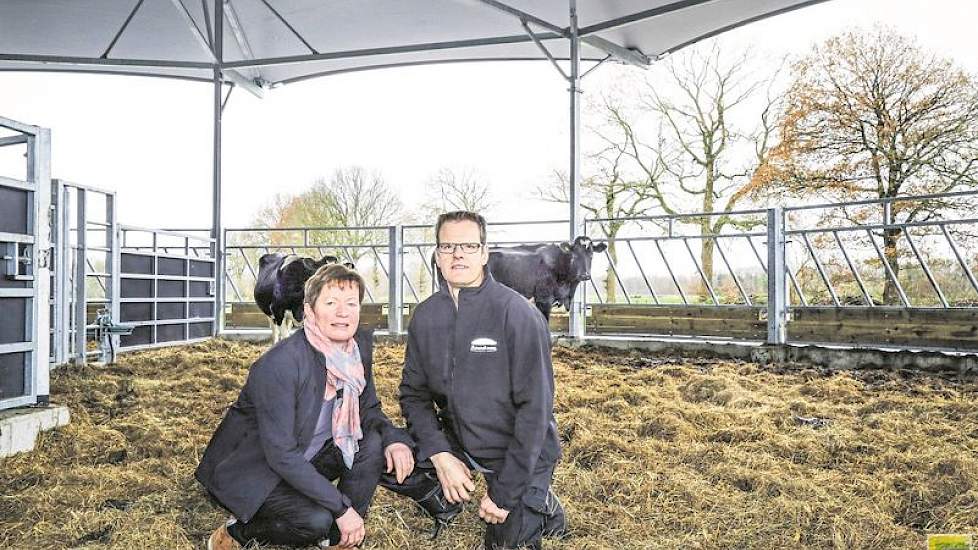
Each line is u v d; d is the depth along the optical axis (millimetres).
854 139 15203
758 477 3699
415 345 2865
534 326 2643
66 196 7188
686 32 10297
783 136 15883
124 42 12086
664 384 6812
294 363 2559
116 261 8367
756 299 14742
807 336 8461
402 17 11023
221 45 11461
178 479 3723
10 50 12305
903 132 14508
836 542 2902
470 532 2980
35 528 3014
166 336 9898
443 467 2656
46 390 4684
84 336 7543
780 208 8555
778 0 9188
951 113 14297
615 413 5387
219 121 11484
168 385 6594
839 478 3799
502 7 9672
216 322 11242
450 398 2762
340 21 11266
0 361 4375
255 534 2643
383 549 2822
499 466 2773
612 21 9547
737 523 3115
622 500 3438
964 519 3170
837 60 15359
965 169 13922
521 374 2613
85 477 3721
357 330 2928
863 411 5617
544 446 2777
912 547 2893
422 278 13695
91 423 4961
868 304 8234
